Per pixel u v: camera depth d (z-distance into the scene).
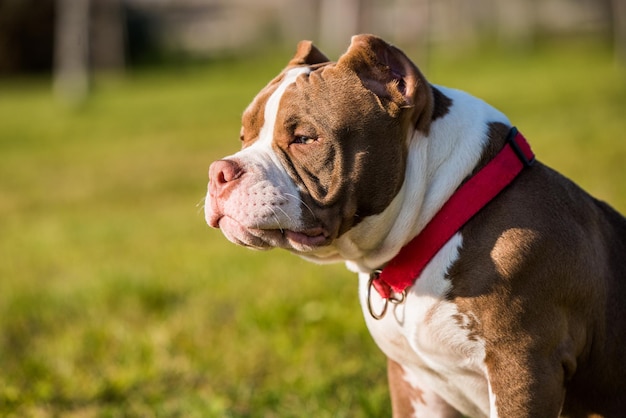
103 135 22.09
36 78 43.16
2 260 10.48
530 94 22.56
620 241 4.51
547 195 4.20
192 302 7.98
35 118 26.97
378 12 43.81
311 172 4.12
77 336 7.29
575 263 4.11
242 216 4.05
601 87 22.92
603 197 10.09
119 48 43.41
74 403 6.20
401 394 4.77
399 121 4.12
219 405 5.84
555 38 43.09
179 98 29.56
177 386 6.38
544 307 4.02
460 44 45.19
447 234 4.11
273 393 6.06
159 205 13.20
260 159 4.14
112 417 5.96
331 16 39.72
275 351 6.75
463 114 4.31
